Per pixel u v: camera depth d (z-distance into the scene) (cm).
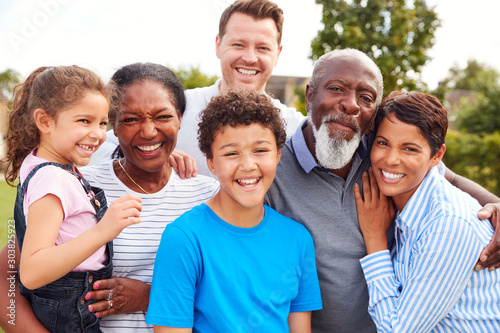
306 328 187
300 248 186
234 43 280
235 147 168
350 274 204
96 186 199
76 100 171
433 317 177
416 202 193
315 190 204
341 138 190
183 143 279
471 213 184
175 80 205
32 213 163
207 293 166
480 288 185
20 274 159
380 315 186
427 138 185
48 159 178
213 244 171
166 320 160
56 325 177
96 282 178
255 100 173
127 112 190
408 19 667
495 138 930
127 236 195
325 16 678
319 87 195
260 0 280
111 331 191
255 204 171
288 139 218
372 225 201
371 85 190
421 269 177
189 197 212
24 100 181
